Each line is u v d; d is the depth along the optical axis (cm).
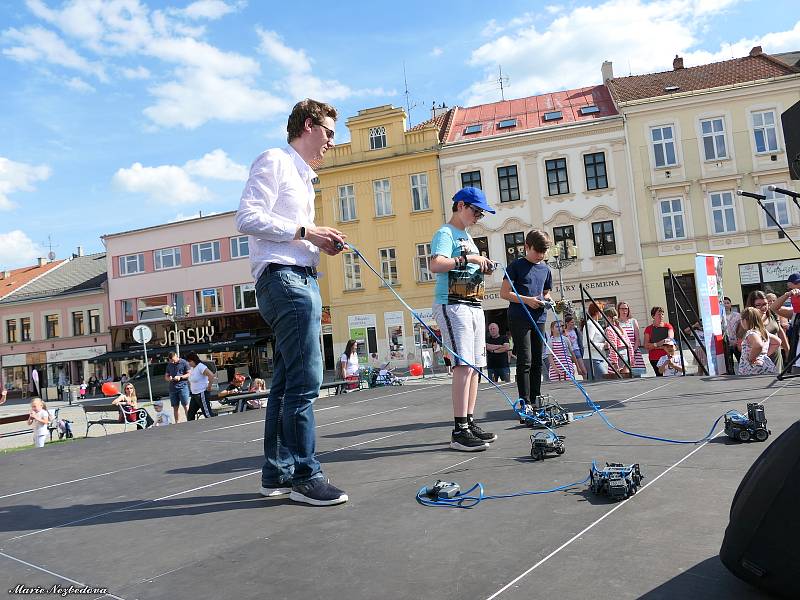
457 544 210
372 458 372
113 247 4019
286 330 286
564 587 170
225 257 3738
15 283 4844
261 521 255
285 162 302
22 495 343
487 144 3069
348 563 201
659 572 174
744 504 161
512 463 327
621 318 1098
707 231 2875
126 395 1437
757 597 156
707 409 449
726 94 2862
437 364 2775
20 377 4362
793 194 769
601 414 451
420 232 3159
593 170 2984
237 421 659
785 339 872
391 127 3198
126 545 236
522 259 516
